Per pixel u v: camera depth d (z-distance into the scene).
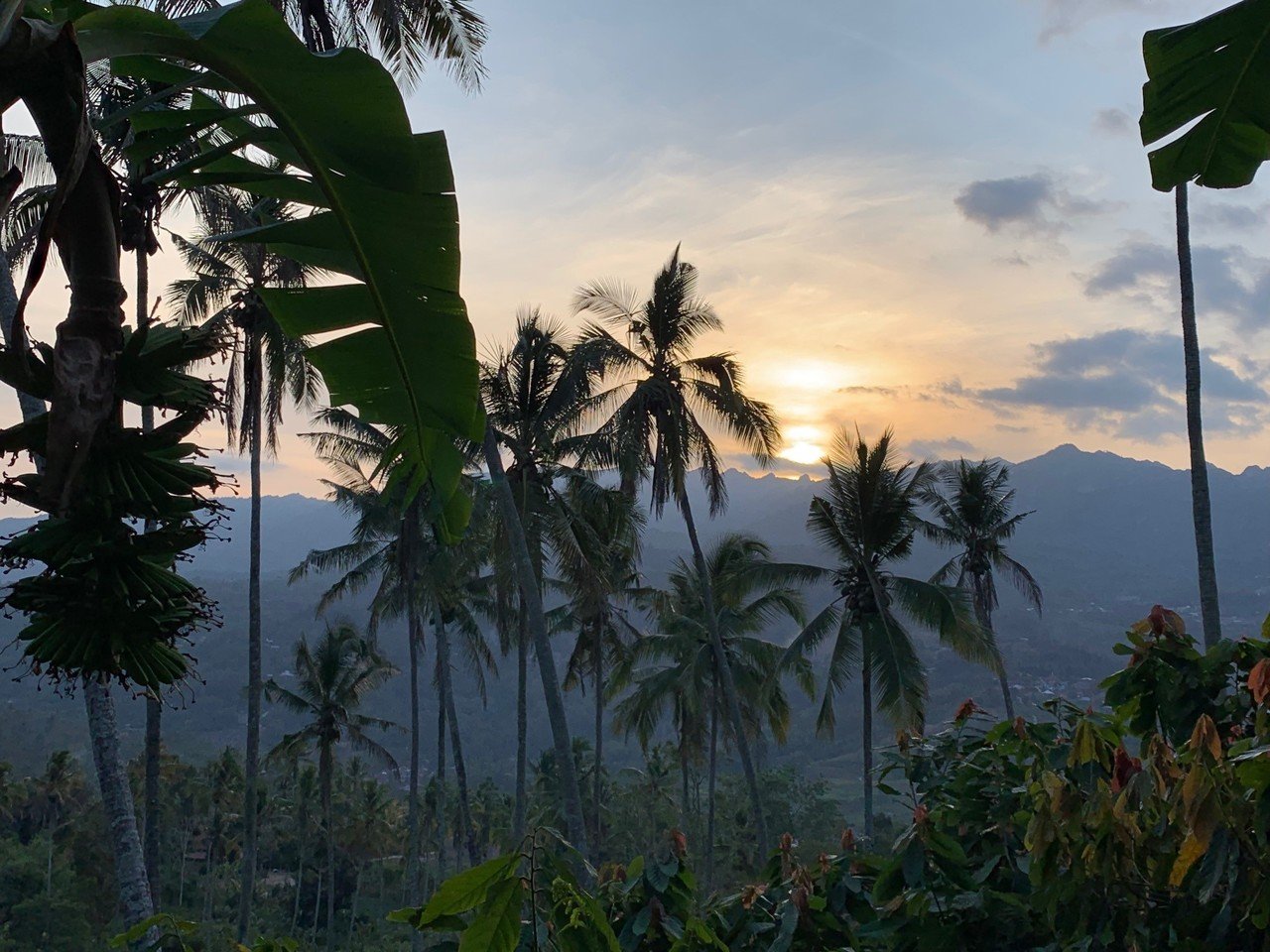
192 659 2.07
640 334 24.53
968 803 4.84
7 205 1.71
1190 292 17.58
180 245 20.16
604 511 27.81
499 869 2.50
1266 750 3.11
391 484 3.07
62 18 1.81
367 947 52.81
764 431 24.42
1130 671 4.32
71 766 67.25
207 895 56.19
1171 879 3.17
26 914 42.50
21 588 1.92
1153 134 3.55
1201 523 16.92
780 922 4.43
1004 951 4.26
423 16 16.36
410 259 2.33
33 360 1.84
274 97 2.04
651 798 60.59
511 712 174.00
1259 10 3.14
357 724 47.25
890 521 27.14
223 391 2.04
